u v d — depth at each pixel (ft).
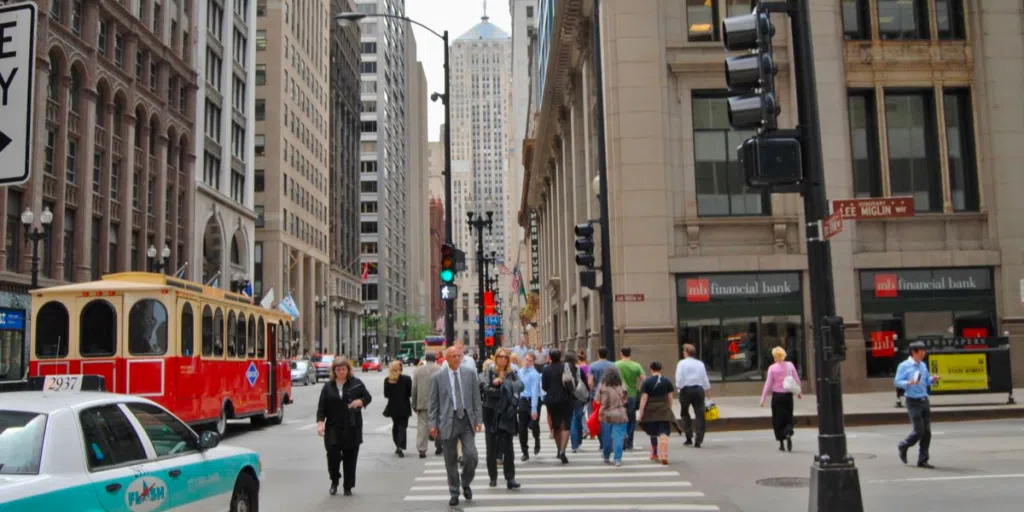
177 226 186.29
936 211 95.91
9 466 19.44
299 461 54.24
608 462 49.39
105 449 21.79
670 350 89.76
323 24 349.41
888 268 93.40
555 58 142.20
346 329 394.93
